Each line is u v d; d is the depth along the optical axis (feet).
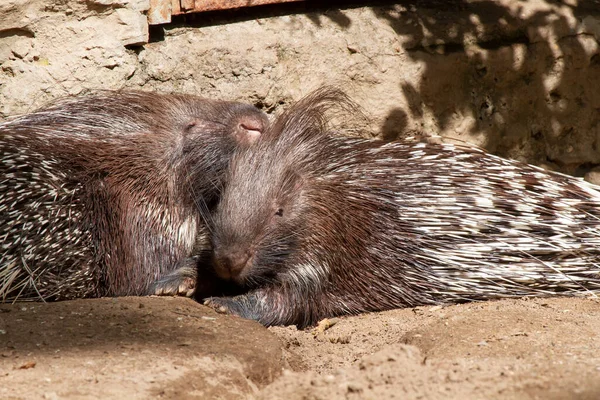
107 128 28.91
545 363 18.74
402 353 18.62
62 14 32.48
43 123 28.91
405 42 35.55
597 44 37.42
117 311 22.89
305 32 34.83
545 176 30.22
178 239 28.27
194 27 34.42
